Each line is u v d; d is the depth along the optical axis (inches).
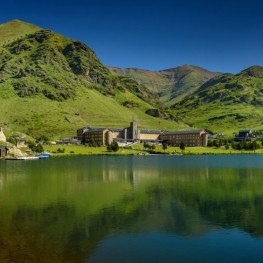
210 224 2470.5
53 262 1756.9
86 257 1844.2
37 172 5969.5
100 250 1943.9
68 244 2022.6
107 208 2933.1
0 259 1768.0
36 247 1959.9
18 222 2472.9
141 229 2333.9
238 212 2832.2
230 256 1898.4
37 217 2618.1
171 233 2261.3
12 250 1905.8
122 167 7116.1
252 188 4074.8
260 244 2078.0
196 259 1862.7
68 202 3176.7
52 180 4803.2
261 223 2502.5
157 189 3978.8
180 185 4325.8
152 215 2704.2
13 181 4685.0
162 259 1849.2
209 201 3267.7
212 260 1847.9
